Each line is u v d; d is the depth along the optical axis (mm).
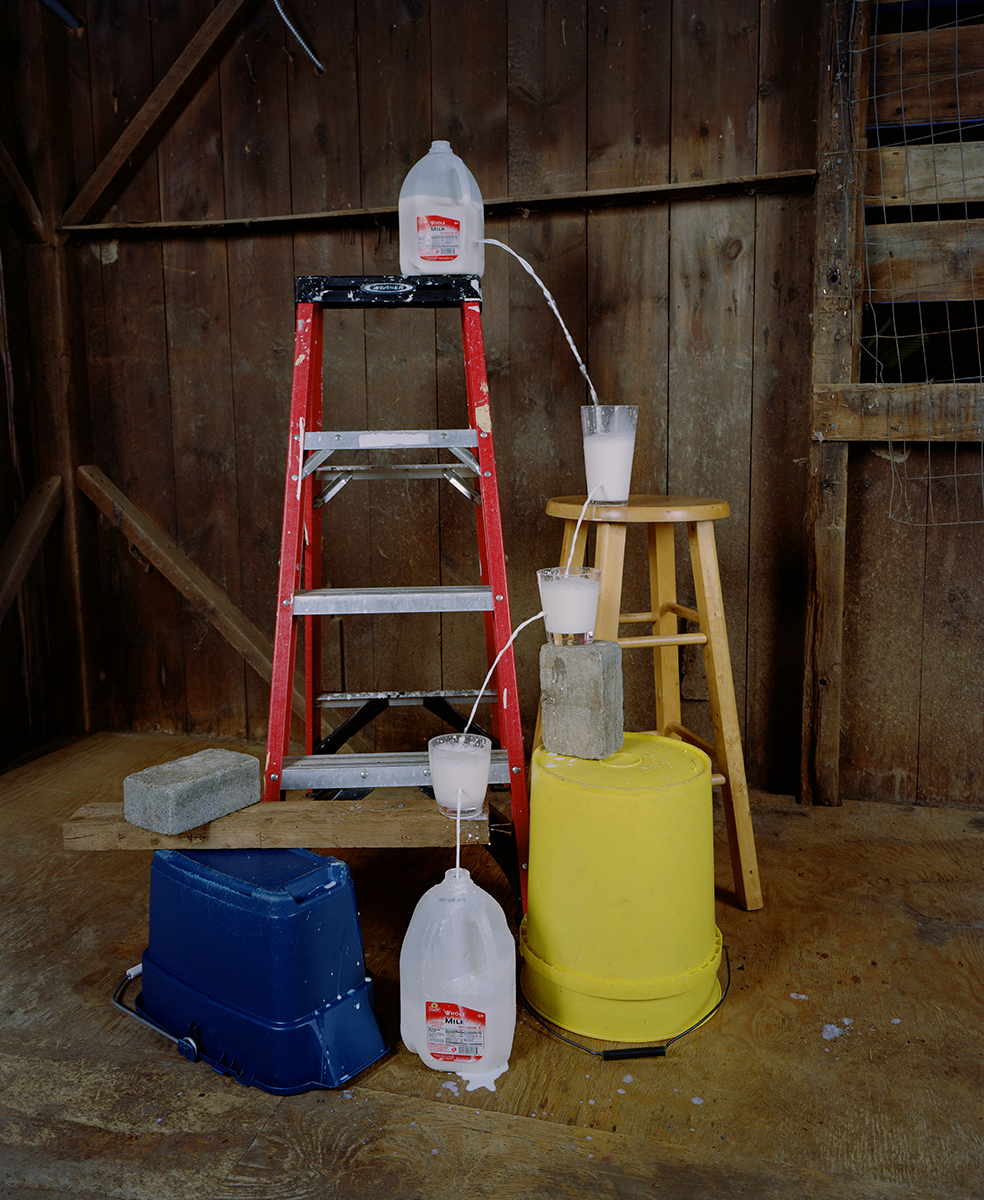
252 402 2779
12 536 2820
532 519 2574
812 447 2285
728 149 2307
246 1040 1365
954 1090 1345
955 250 2229
